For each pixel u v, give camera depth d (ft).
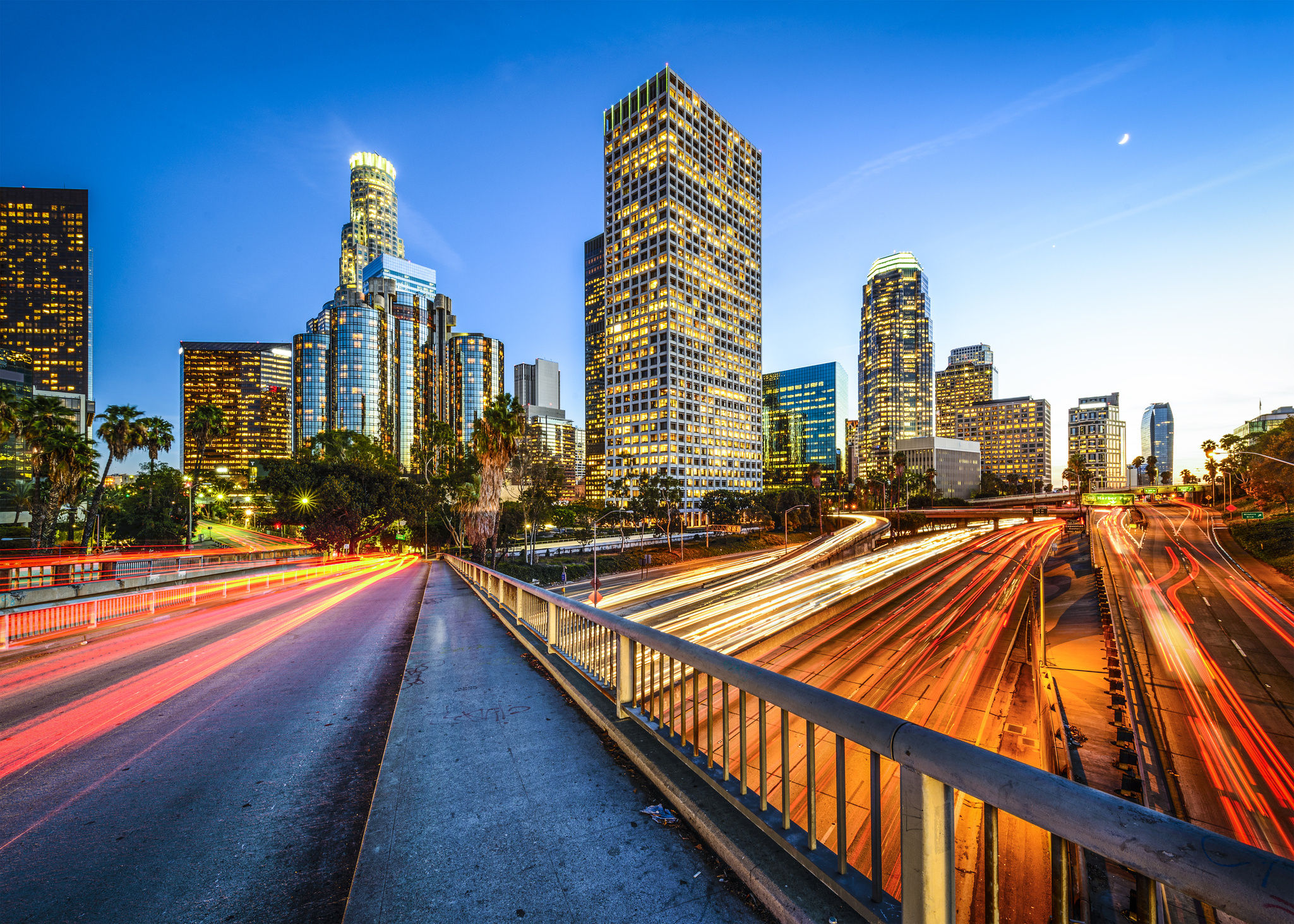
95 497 140.97
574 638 21.06
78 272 607.37
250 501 391.45
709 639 103.19
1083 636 104.73
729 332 481.87
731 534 312.91
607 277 473.26
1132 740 60.75
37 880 8.77
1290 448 209.97
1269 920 3.12
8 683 22.39
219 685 21.52
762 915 7.22
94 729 16.37
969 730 69.00
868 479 551.18
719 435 461.37
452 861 8.75
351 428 636.48
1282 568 153.28
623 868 8.43
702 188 460.96
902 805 6.05
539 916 7.43
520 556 207.31
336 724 16.69
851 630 111.24
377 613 44.42
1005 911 33.06
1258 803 51.21
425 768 12.25
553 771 12.01
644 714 13.51
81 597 60.49
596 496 482.28
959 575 178.09
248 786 12.35
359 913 7.60
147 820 10.82
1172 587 140.56
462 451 366.02
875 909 6.33
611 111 473.26
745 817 8.94
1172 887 3.78
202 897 8.35
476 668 21.93
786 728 8.12
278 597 61.26
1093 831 4.31
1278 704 72.08
